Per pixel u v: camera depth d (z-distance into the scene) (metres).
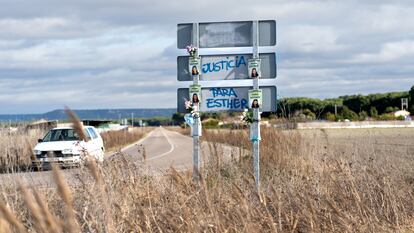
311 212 7.36
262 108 12.13
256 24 12.12
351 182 9.05
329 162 12.45
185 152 33.12
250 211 6.93
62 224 3.45
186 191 7.74
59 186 3.41
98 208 5.05
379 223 8.20
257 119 11.99
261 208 7.58
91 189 6.02
